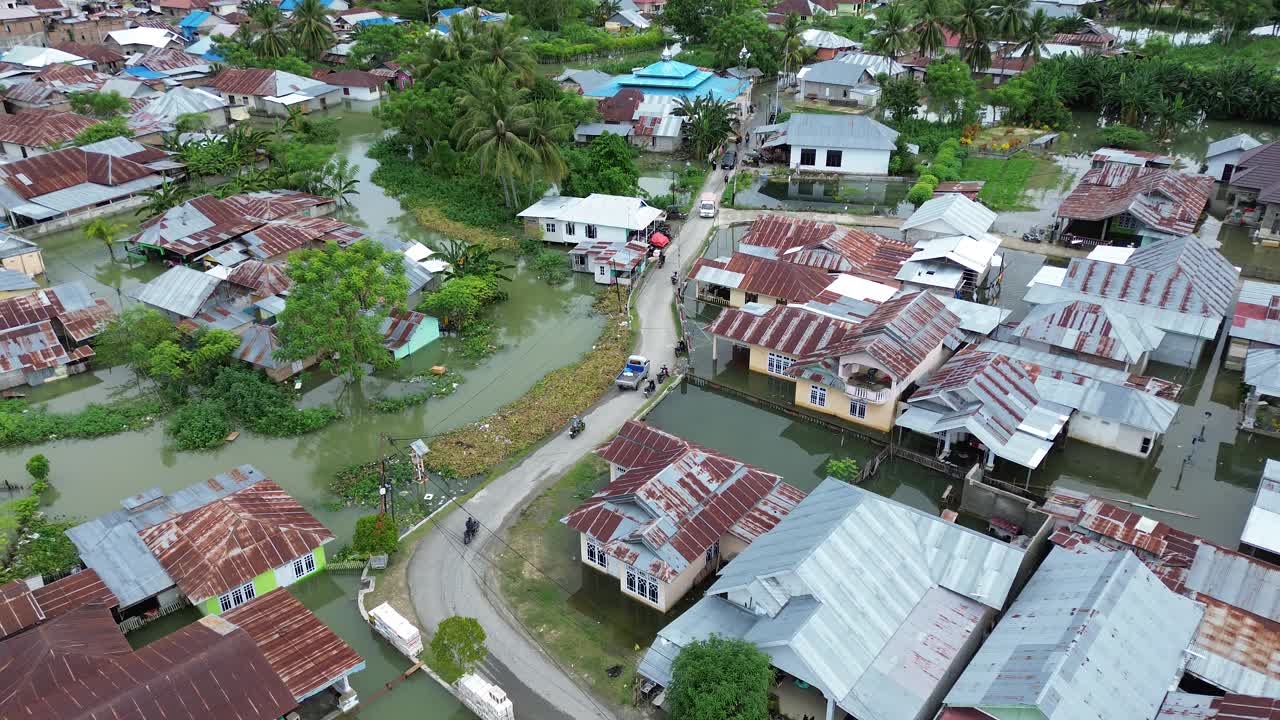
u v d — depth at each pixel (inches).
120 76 6127.0
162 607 2033.7
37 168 4320.9
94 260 3929.6
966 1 5713.6
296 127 5295.3
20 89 5728.3
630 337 3248.0
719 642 1706.4
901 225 4178.2
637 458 2365.9
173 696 1601.9
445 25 7549.2
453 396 2940.5
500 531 2319.1
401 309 3221.0
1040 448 2399.1
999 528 2287.2
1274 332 2849.4
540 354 3189.0
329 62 6939.0
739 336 2965.1
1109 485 2481.5
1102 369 2723.9
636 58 7386.8
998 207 4365.2
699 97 5157.5
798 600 1793.8
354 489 2479.1
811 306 3068.4
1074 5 7524.6
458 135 4549.7
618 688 1861.5
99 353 3019.2
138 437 2765.7
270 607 1932.8
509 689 1862.7
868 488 2513.5
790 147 4977.9
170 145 5000.0
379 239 3718.0
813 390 2795.3
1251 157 4239.7
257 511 2183.8
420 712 1828.2
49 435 2753.4
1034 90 5634.8
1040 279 3272.6
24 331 3029.0
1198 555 1979.6
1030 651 1651.1
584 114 5137.8
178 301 3272.6
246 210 4037.9
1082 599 1749.5
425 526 2333.9
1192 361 2960.1
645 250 3757.4
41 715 1555.1
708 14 7559.1
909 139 5162.4
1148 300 3026.6
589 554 2180.1
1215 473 2522.1
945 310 2935.5
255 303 3260.3
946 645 1742.1
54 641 1728.6
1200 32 7219.5
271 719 1636.3
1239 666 1685.5
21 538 2277.3
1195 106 5570.9
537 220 4042.8
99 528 2154.3
